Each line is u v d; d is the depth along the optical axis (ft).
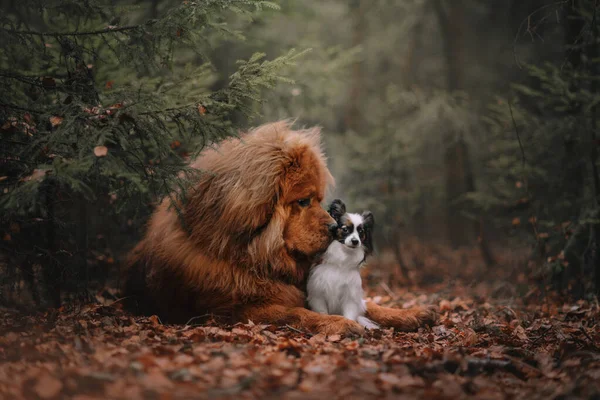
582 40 26.18
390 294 28.89
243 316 17.10
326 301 18.08
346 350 14.25
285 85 30.81
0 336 14.43
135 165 16.79
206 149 19.63
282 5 34.30
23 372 11.75
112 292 22.68
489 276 35.68
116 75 22.27
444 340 17.21
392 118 45.75
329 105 36.19
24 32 17.31
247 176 17.13
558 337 17.16
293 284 17.94
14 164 16.87
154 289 18.19
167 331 15.70
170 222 18.20
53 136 15.05
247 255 17.17
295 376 11.82
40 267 19.58
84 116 15.80
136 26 17.35
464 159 45.73
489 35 75.20
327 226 17.33
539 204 29.68
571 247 26.61
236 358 12.87
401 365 12.92
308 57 34.76
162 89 20.79
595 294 24.25
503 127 31.86
